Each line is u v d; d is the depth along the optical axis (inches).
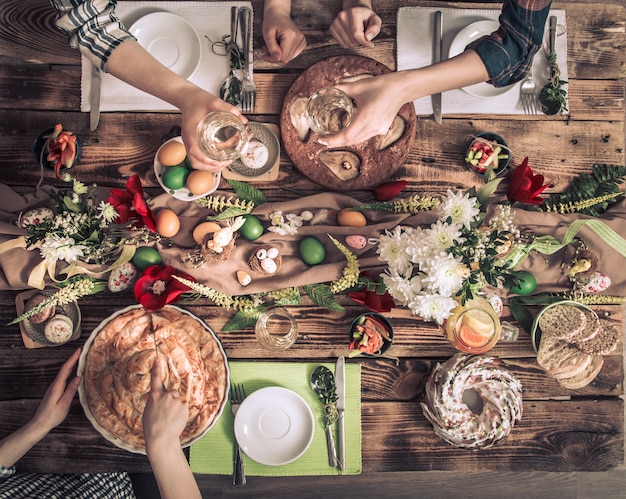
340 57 53.9
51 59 55.2
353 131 46.4
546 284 53.5
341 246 48.8
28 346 53.1
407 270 41.4
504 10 46.8
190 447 53.8
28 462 52.6
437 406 50.8
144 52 47.2
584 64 56.3
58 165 51.3
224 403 50.5
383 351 53.7
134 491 62.9
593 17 56.2
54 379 51.9
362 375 55.1
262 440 53.4
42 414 48.8
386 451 54.6
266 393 53.3
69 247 45.4
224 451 54.0
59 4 45.4
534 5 45.1
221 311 54.3
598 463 55.2
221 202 52.9
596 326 51.5
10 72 54.7
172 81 46.2
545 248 47.6
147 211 44.9
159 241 51.5
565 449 55.1
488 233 43.8
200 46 53.6
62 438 52.7
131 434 50.3
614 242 45.9
